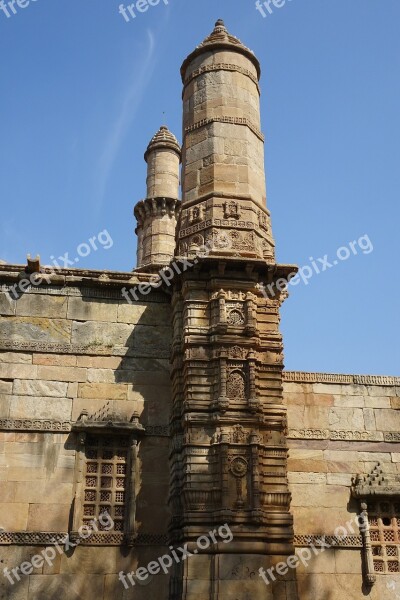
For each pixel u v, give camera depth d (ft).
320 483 54.03
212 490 43.93
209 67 59.88
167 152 102.78
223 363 47.29
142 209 99.96
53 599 43.52
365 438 56.29
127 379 50.98
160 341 52.65
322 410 56.75
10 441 47.34
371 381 58.54
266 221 55.72
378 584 50.98
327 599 49.88
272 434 46.91
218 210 53.36
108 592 44.32
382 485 54.03
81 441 47.65
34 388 49.32
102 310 52.90
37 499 45.96
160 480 48.11
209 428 45.88
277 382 48.62
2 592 43.16
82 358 51.08
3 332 50.62
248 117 58.39
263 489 44.88
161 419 50.08
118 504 46.75
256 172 56.85
